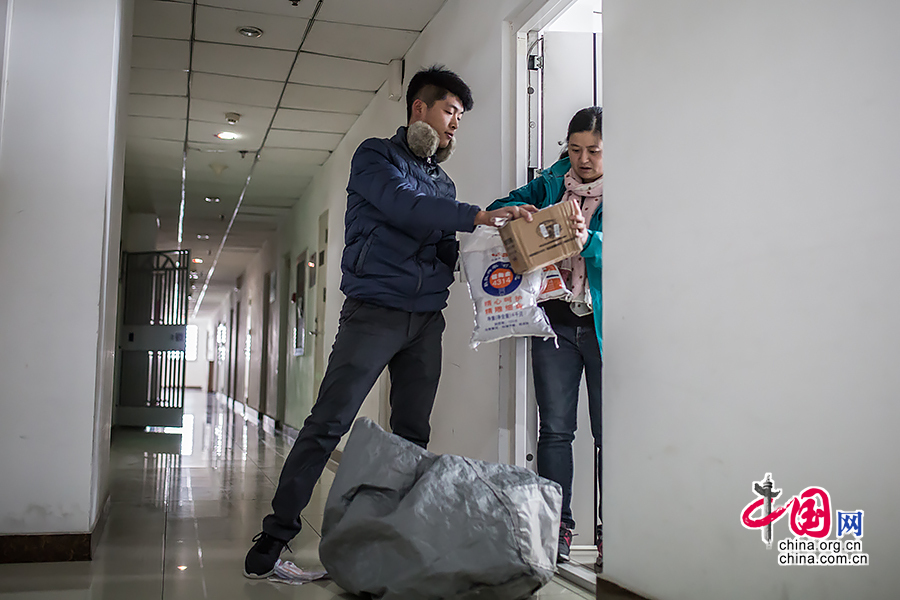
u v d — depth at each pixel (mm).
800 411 1407
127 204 8922
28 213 2707
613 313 2080
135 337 8750
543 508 1909
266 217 9727
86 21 2824
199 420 11133
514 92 3012
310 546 2729
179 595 2076
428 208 2168
